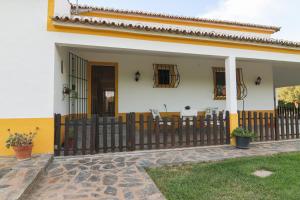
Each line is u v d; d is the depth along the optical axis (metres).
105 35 5.87
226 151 6.13
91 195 3.38
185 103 9.45
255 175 4.27
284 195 3.36
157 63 9.20
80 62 7.97
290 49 7.82
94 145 5.71
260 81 10.71
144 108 8.94
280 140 7.44
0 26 5.25
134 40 6.12
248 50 7.30
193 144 6.58
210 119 6.78
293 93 27.28
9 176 3.75
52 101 5.43
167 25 9.92
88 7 8.70
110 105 8.67
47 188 3.64
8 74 5.23
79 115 7.82
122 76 8.79
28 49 5.35
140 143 6.12
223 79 10.15
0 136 5.17
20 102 5.27
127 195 3.38
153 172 4.45
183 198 3.32
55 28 5.52
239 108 10.27
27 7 5.42
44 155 5.19
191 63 9.66
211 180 3.99
